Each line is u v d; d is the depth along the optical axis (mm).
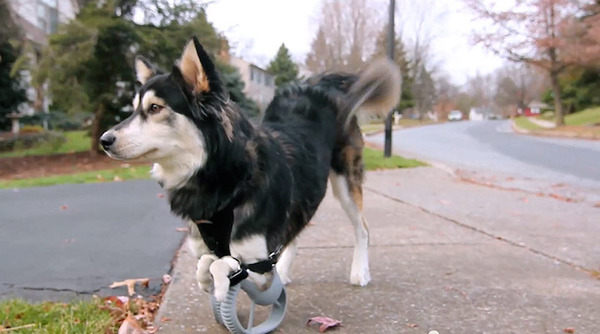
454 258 1575
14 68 5328
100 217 2172
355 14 17969
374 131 12000
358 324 1104
